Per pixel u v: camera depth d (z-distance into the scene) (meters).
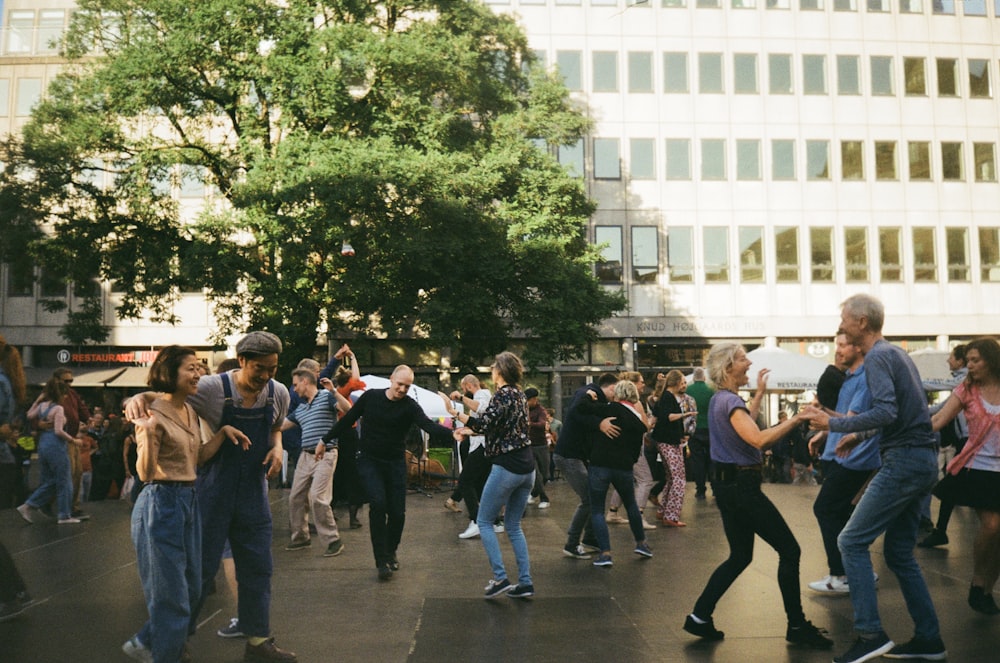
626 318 36.53
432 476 17.53
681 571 8.03
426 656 5.19
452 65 23.53
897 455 5.04
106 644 5.48
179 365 4.69
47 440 11.70
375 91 23.61
